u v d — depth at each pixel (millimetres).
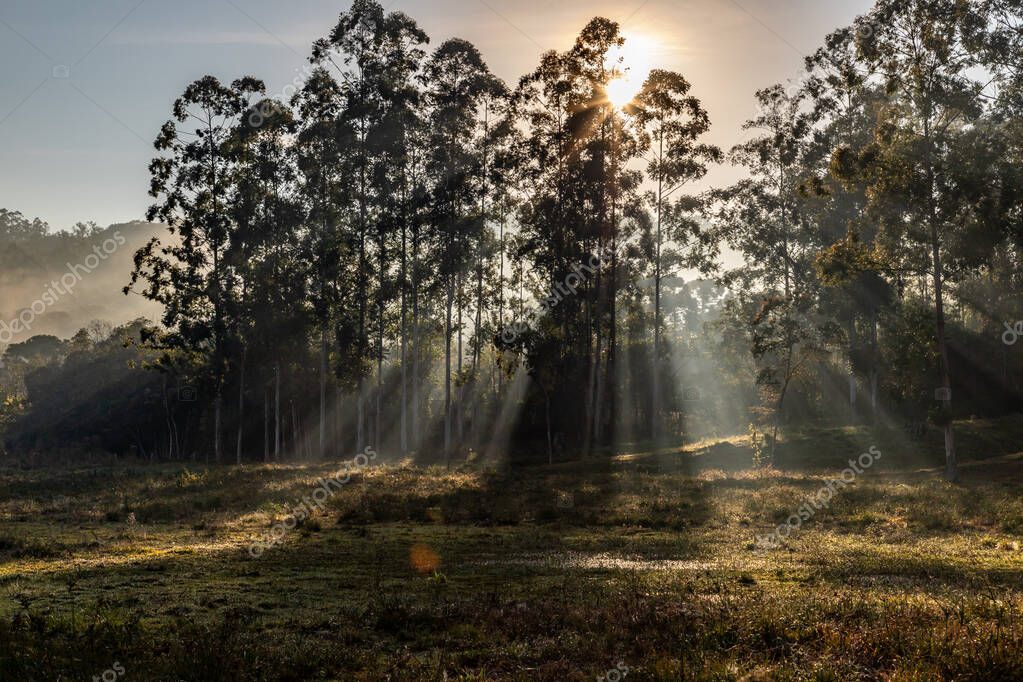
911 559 21016
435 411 92625
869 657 10844
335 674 11172
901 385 49812
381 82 68125
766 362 66562
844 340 52969
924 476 44594
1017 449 51625
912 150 44062
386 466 59656
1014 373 67062
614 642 12172
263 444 89375
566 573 19438
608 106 61906
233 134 72125
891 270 47750
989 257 45781
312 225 73125
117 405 103188
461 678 10688
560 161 62344
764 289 69562
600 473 51188
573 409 69375
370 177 69000
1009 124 45125
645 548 24516
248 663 11469
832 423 64250
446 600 15531
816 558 21406
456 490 41750
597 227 62500
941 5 43688
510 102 64250
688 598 14719
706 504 35375
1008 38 43344
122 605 15523
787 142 64750
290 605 15766
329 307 71438
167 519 34531
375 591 17062
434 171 69250
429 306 74875
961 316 81000
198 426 95562
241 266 72188
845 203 63781
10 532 29984
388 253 69750
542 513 33406
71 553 24609
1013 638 10609
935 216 44688
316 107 70125
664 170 64750
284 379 84000
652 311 87500
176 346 72188
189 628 13078
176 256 71875
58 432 102812
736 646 11516
